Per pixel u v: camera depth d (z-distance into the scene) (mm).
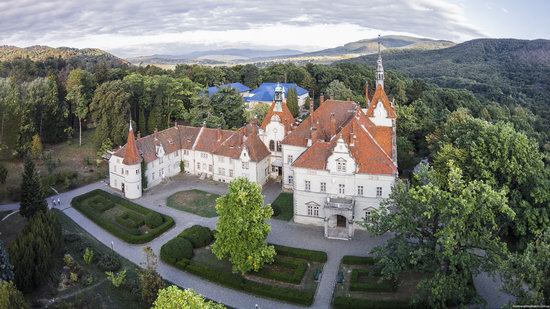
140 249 79938
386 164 81750
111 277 67438
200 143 116000
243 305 63875
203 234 80188
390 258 59812
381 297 64438
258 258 67250
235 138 111500
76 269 71000
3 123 117062
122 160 103312
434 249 59000
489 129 82625
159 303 42500
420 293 58812
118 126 124625
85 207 95750
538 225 75812
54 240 70500
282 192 104062
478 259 56750
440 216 57594
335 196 85125
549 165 85812
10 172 115000
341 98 173500
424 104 163625
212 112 137125
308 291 66250
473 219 57188
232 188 67938
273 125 109250
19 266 62750
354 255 75875
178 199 101688
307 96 196625
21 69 178000
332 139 88250
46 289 65688
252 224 67625
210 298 65438
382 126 98250
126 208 96812
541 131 159250
